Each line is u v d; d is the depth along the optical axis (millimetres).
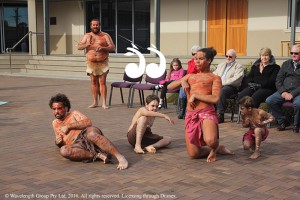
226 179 4719
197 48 8047
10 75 18000
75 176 4816
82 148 5316
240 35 15805
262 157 5605
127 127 7531
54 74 17906
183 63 14680
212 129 5242
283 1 14688
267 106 7461
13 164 5277
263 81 7656
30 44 19781
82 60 17391
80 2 20031
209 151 5535
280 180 4684
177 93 9648
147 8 18141
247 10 15547
